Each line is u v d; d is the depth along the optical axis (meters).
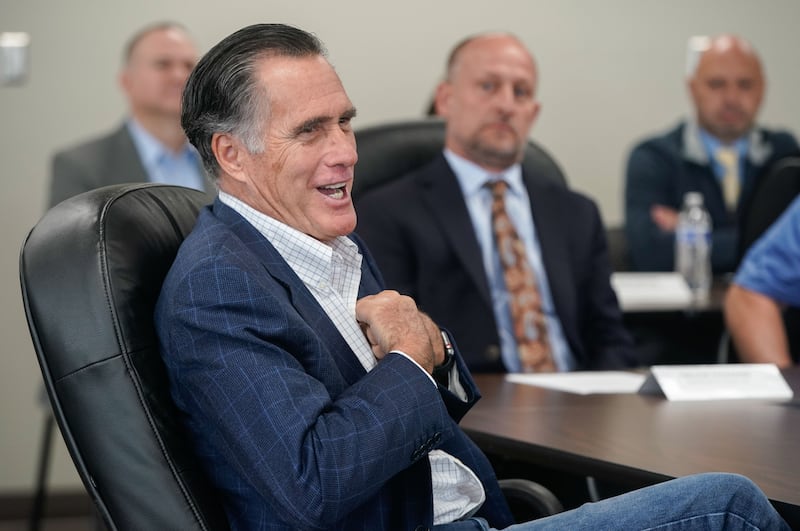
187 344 2.12
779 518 2.13
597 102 7.62
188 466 2.15
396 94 7.22
